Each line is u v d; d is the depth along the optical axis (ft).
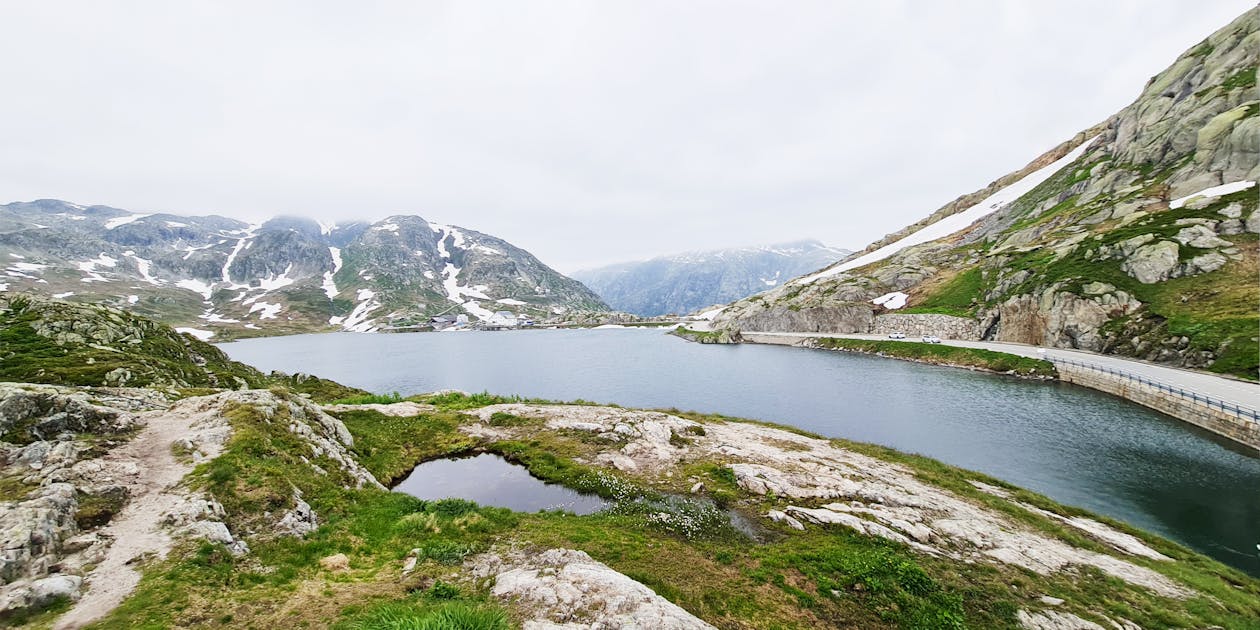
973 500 94.63
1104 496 115.85
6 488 50.19
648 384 290.97
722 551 66.03
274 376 234.38
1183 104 369.30
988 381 246.06
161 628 36.35
